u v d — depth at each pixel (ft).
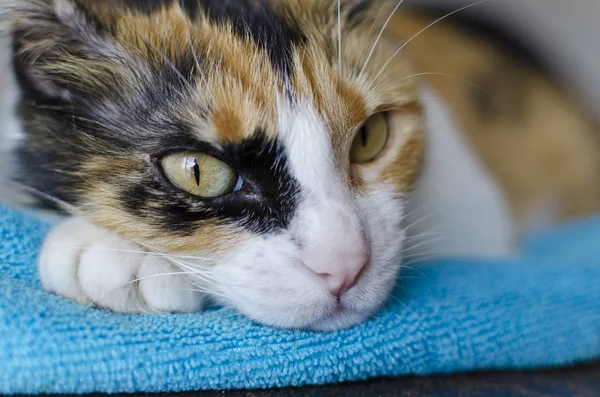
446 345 0.89
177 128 0.88
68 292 0.87
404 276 0.96
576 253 1.21
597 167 1.55
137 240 0.90
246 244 0.87
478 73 1.35
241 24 0.91
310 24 0.94
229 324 0.86
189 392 0.83
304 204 0.87
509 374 0.91
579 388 0.89
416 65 1.12
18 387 0.79
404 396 0.85
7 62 0.92
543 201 1.48
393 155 0.98
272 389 0.85
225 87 0.88
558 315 0.95
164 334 0.83
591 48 1.89
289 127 0.88
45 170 0.93
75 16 0.89
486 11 1.58
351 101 0.92
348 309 0.88
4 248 0.90
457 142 1.14
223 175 0.88
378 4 1.03
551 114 1.49
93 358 0.80
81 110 0.91
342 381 0.86
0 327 0.80
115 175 0.90
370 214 0.92
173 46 0.89
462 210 1.12
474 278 1.00
